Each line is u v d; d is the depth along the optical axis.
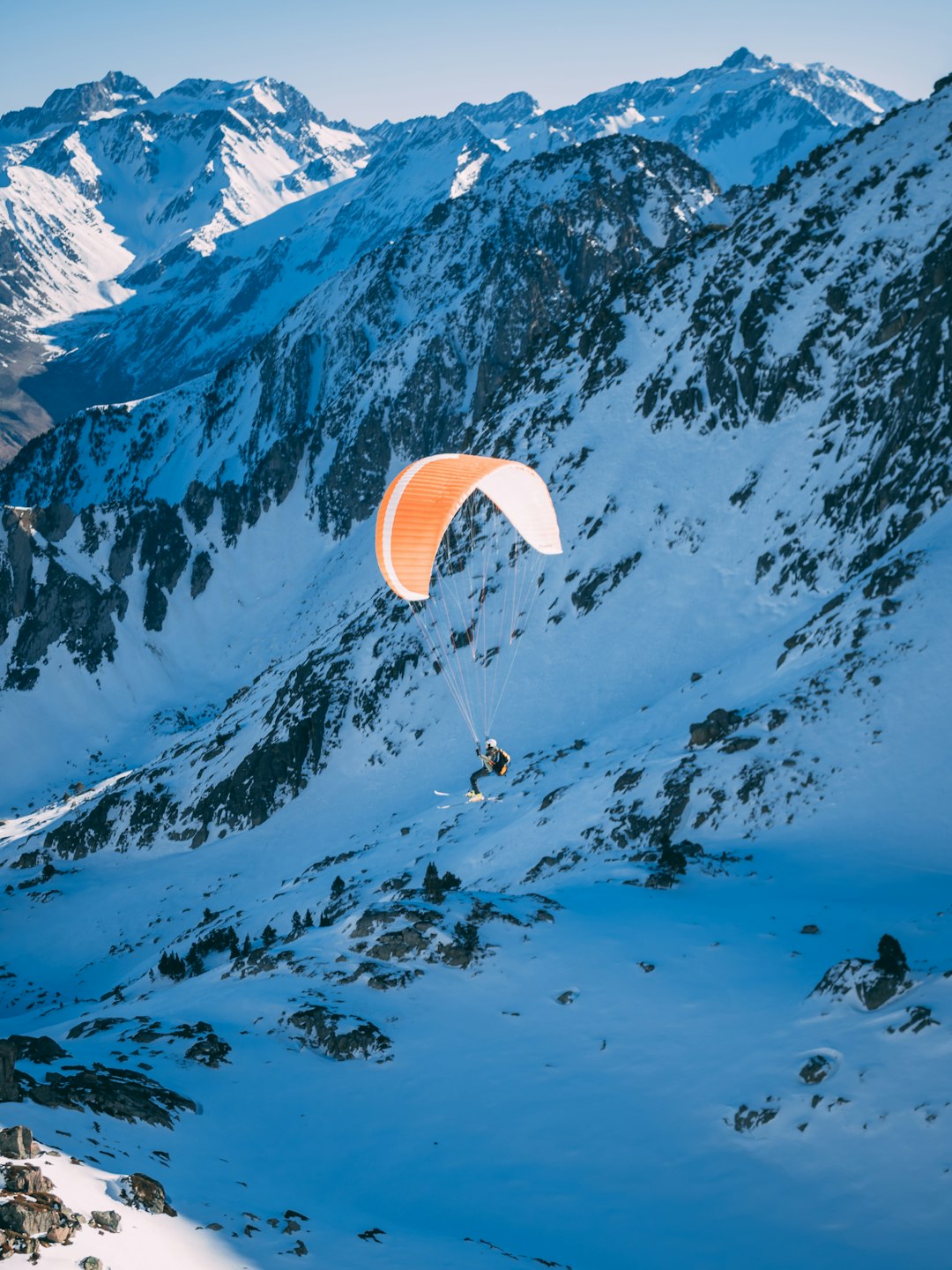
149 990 67.00
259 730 112.88
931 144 106.69
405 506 29.22
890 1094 21.73
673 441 105.50
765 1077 23.91
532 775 74.88
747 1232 18.98
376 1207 20.31
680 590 90.12
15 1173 14.45
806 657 62.34
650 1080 25.12
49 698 178.00
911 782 47.84
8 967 91.06
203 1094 25.45
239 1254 15.37
